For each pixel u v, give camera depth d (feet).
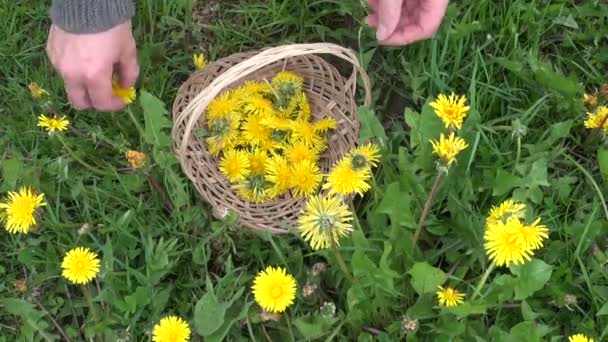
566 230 2.36
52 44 2.27
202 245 2.42
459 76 2.73
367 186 2.15
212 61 2.92
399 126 2.70
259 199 2.54
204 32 2.99
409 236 2.29
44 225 2.49
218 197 2.57
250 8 2.98
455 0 2.81
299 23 2.93
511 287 2.14
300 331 2.20
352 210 2.37
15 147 2.70
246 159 2.58
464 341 2.22
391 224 2.31
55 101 2.76
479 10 2.78
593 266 2.30
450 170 2.39
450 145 2.09
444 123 2.35
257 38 2.95
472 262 2.29
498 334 2.16
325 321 2.19
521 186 2.32
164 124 2.46
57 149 2.66
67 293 2.46
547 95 2.58
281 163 2.54
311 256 2.47
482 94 2.68
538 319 2.31
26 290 2.41
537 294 2.30
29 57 2.89
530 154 2.49
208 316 2.22
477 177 2.48
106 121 2.74
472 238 2.32
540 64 2.57
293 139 2.62
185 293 2.46
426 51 2.76
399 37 2.38
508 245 1.98
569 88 2.53
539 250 2.37
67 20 2.16
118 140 2.65
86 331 2.33
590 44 2.82
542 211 2.46
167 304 2.45
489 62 2.72
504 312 2.31
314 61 2.79
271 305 2.17
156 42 2.94
